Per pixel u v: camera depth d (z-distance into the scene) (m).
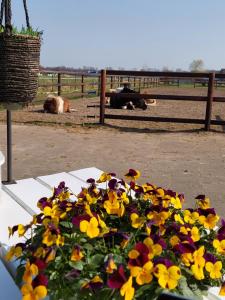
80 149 6.38
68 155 5.90
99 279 1.22
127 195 1.81
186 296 1.27
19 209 2.54
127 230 1.52
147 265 1.21
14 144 6.65
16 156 5.72
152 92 25.39
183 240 1.39
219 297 1.53
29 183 3.16
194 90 30.28
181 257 1.35
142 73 8.88
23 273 1.35
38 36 3.02
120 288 1.18
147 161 5.66
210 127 9.16
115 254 1.32
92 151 6.26
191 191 4.28
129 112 12.90
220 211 3.67
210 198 4.04
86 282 1.25
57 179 3.33
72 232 1.44
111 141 7.22
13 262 1.74
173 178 4.79
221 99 8.59
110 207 1.58
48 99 11.77
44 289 1.18
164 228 1.48
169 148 6.71
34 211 2.51
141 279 1.20
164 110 14.20
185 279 1.31
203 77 8.46
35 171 4.90
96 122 9.66
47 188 3.05
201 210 1.65
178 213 1.67
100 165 5.34
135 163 5.51
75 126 8.93
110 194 1.66
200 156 6.12
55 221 1.46
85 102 15.98
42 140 7.10
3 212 2.48
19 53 2.86
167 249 1.38
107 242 1.43
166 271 1.22
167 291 1.23
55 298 1.28
